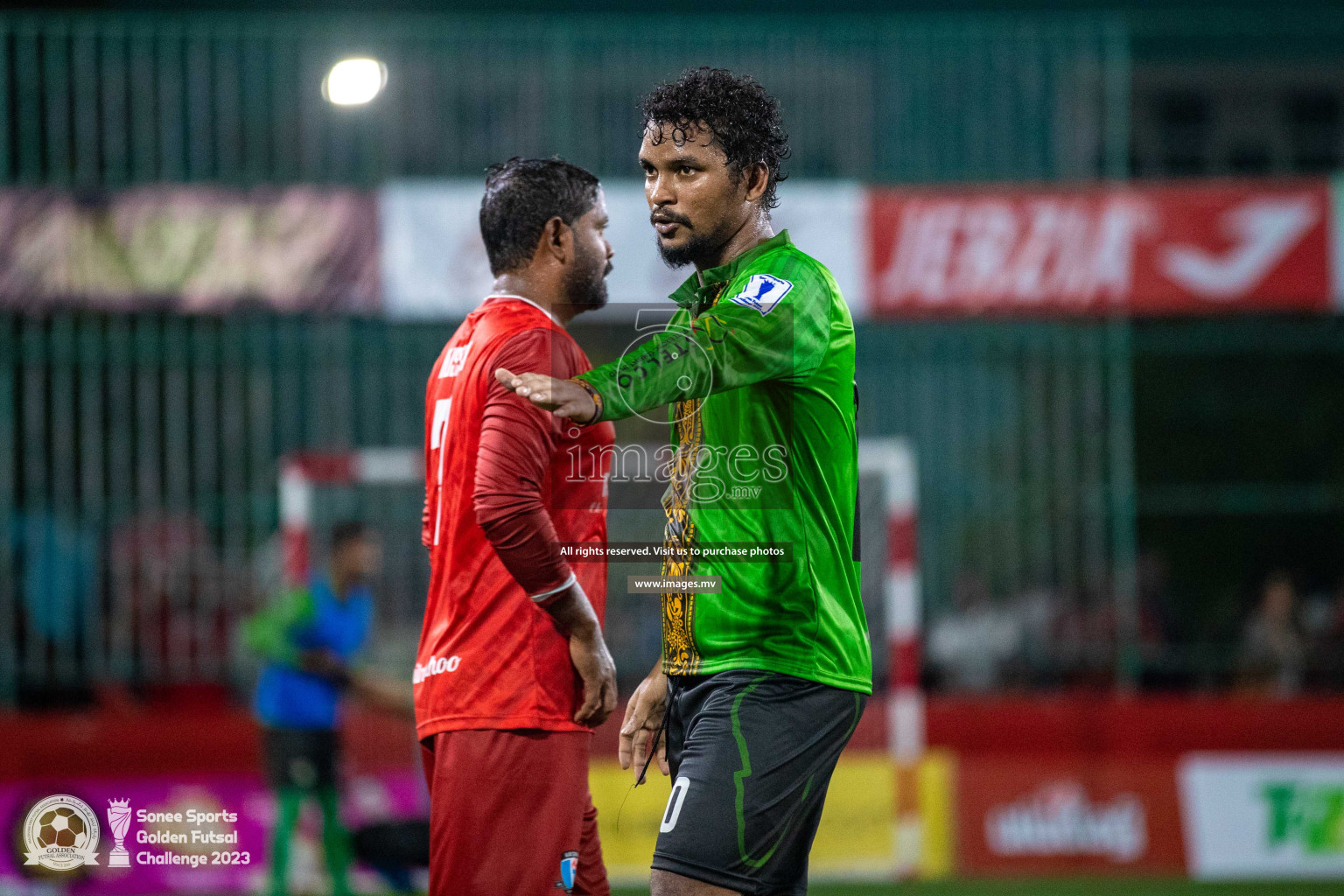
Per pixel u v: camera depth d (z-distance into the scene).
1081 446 30.72
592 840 11.54
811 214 29.47
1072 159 31.88
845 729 9.83
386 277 29.19
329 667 23.38
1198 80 45.78
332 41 31.41
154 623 29.22
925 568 30.88
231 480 29.73
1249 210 29.75
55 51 30.47
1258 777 29.00
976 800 28.67
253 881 26.31
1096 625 30.64
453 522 10.54
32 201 28.81
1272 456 38.25
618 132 31.61
